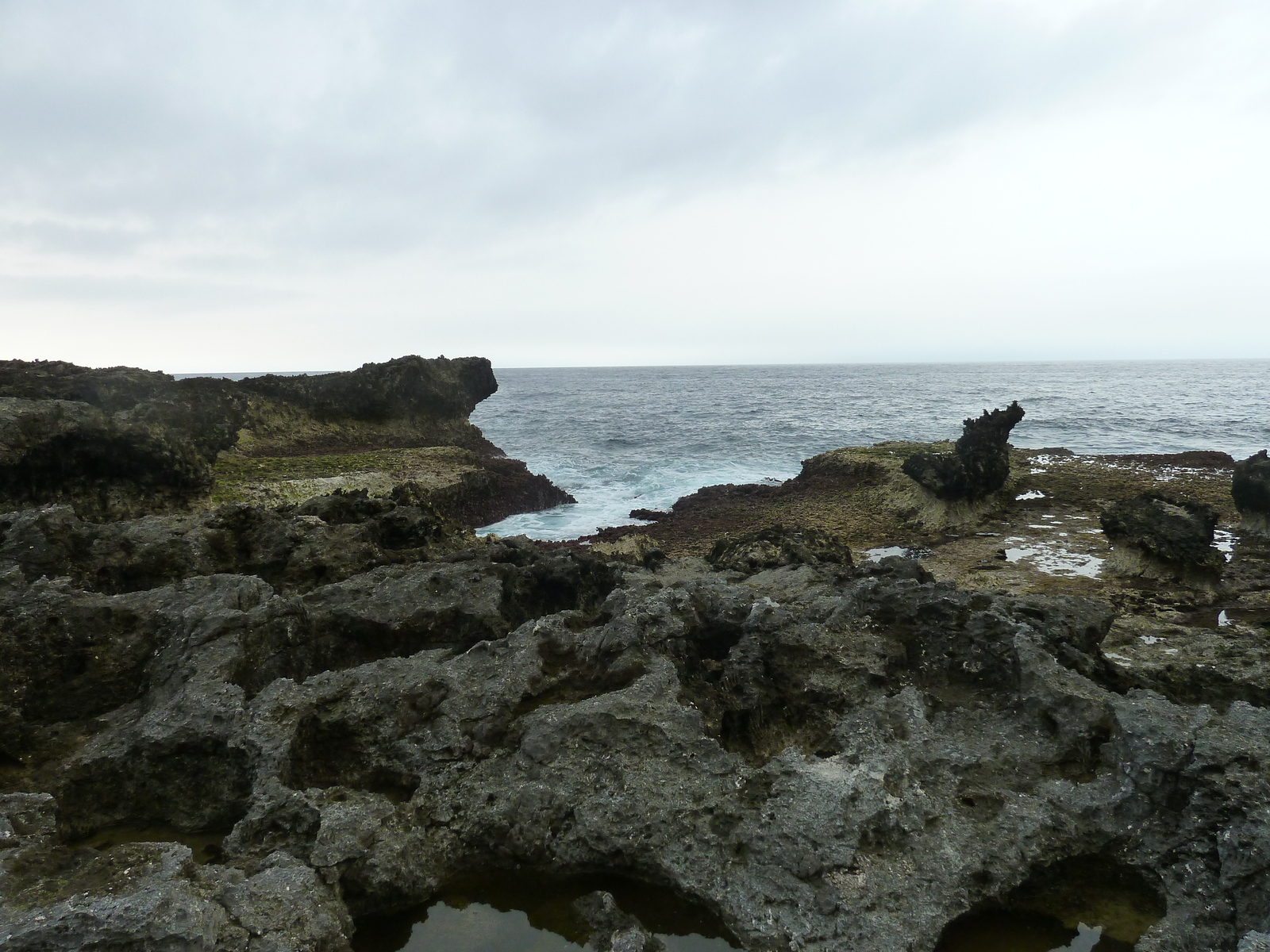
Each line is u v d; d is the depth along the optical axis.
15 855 4.59
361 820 5.59
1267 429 54.09
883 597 8.32
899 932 4.77
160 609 8.06
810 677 7.43
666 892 5.41
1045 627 8.08
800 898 5.00
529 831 5.69
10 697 7.02
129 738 6.35
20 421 16.69
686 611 8.39
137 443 19.11
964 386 135.25
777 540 15.65
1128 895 5.39
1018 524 25.16
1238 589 17.41
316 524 13.22
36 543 9.77
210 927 4.11
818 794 5.69
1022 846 5.41
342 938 4.56
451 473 30.75
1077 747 6.32
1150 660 9.43
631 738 6.34
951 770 6.13
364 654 9.11
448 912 5.39
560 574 11.45
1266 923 4.64
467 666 7.52
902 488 28.05
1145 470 32.62
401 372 45.19
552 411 88.69
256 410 38.47
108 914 3.99
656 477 39.50
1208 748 5.65
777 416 74.69
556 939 5.10
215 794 6.12
